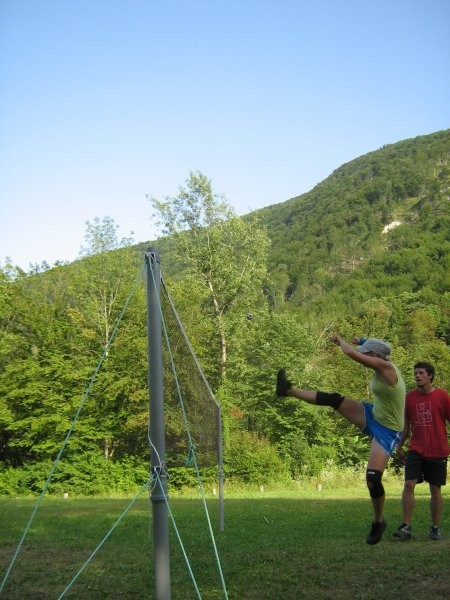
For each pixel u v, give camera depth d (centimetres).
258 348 3934
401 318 7569
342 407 582
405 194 15275
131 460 3077
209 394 945
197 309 3725
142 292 3369
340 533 875
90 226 3691
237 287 4188
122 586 588
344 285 10881
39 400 3172
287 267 13062
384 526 596
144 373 3166
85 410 3139
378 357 570
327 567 617
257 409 3725
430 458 753
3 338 3303
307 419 3581
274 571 618
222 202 4328
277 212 18075
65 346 3388
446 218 13238
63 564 703
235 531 952
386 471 2939
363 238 13675
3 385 3183
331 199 16412
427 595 511
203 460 888
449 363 4509
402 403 570
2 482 3005
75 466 2995
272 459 3062
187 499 1886
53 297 3669
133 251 3747
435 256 11488
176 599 539
